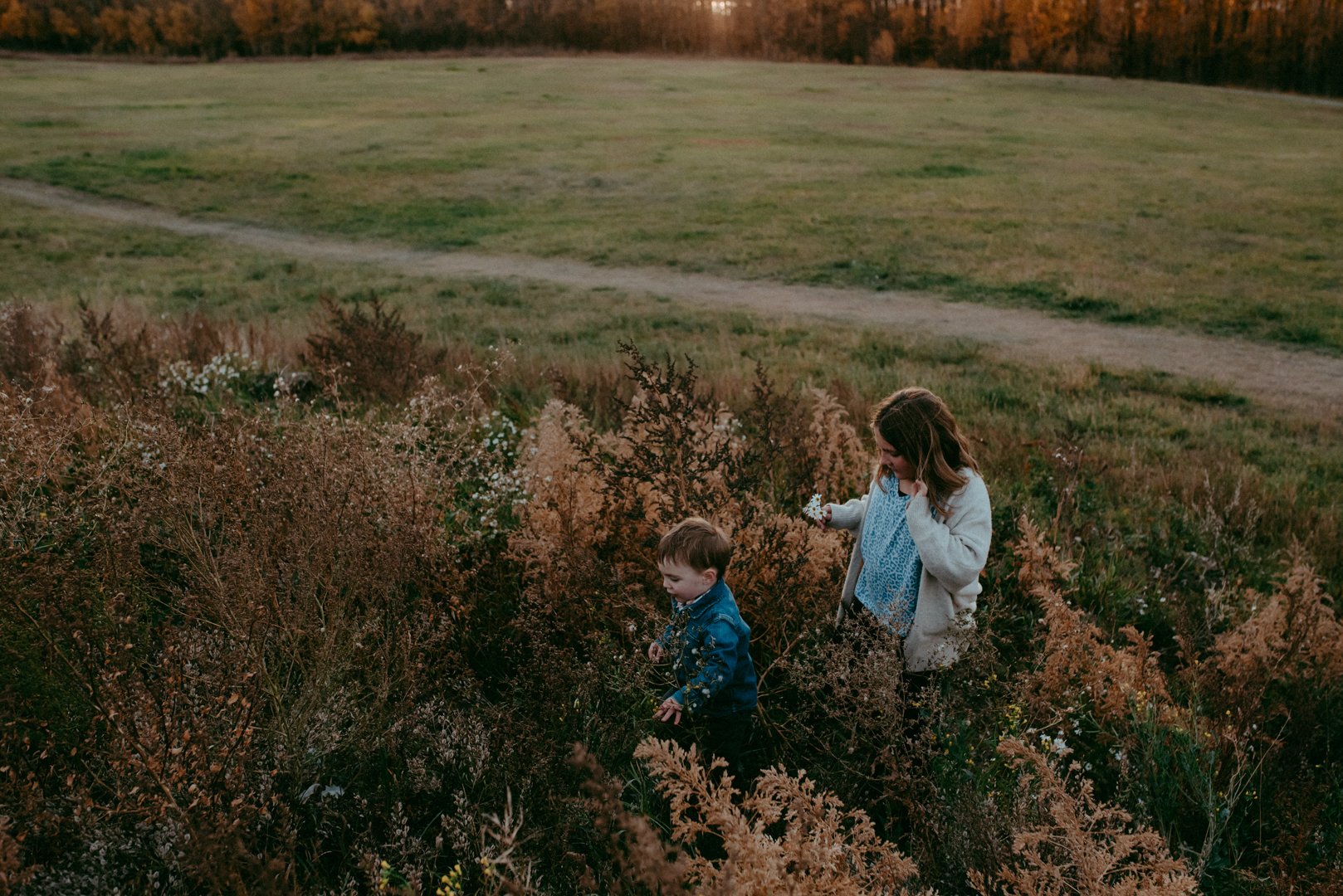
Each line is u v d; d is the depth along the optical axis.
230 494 3.19
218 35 89.12
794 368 11.05
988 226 22.06
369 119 43.97
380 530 3.27
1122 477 6.92
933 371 11.34
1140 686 3.47
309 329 10.78
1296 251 19.31
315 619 2.92
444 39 98.00
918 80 65.69
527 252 21.38
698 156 33.06
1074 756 3.29
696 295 17.31
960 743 2.86
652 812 2.75
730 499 3.75
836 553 3.74
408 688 2.81
